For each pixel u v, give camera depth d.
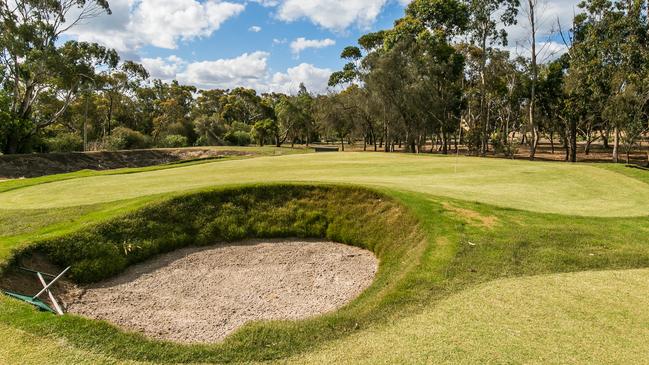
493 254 7.73
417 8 45.91
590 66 34.91
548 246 7.98
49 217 10.43
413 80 41.94
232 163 21.84
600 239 8.19
